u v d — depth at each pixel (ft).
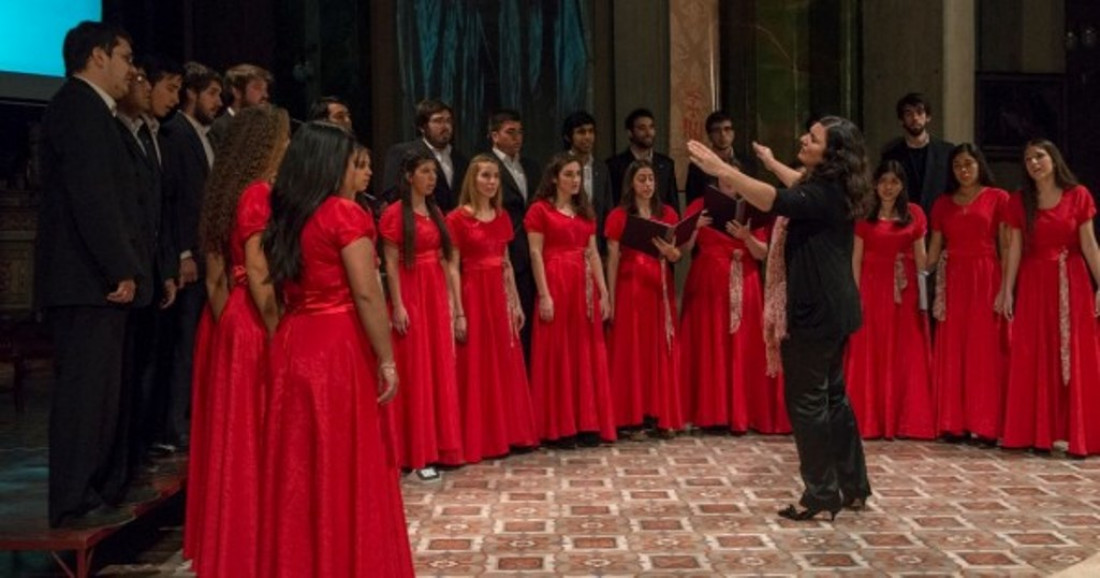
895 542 14.97
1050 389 20.70
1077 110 32.96
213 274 12.76
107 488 13.87
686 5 29.19
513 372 20.94
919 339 22.16
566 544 14.99
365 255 10.98
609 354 22.44
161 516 16.93
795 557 14.34
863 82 29.96
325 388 10.93
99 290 12.99
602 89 29.91
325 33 29.25
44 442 19.29
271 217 11.17
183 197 16.33
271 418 11.11
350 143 11.22
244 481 11.68
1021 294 21.01
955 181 22.08
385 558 11.03
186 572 14.12
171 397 16.93
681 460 20.36
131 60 13.55
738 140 29.91
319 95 29.27
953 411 21.77
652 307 22.35
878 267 22.15
